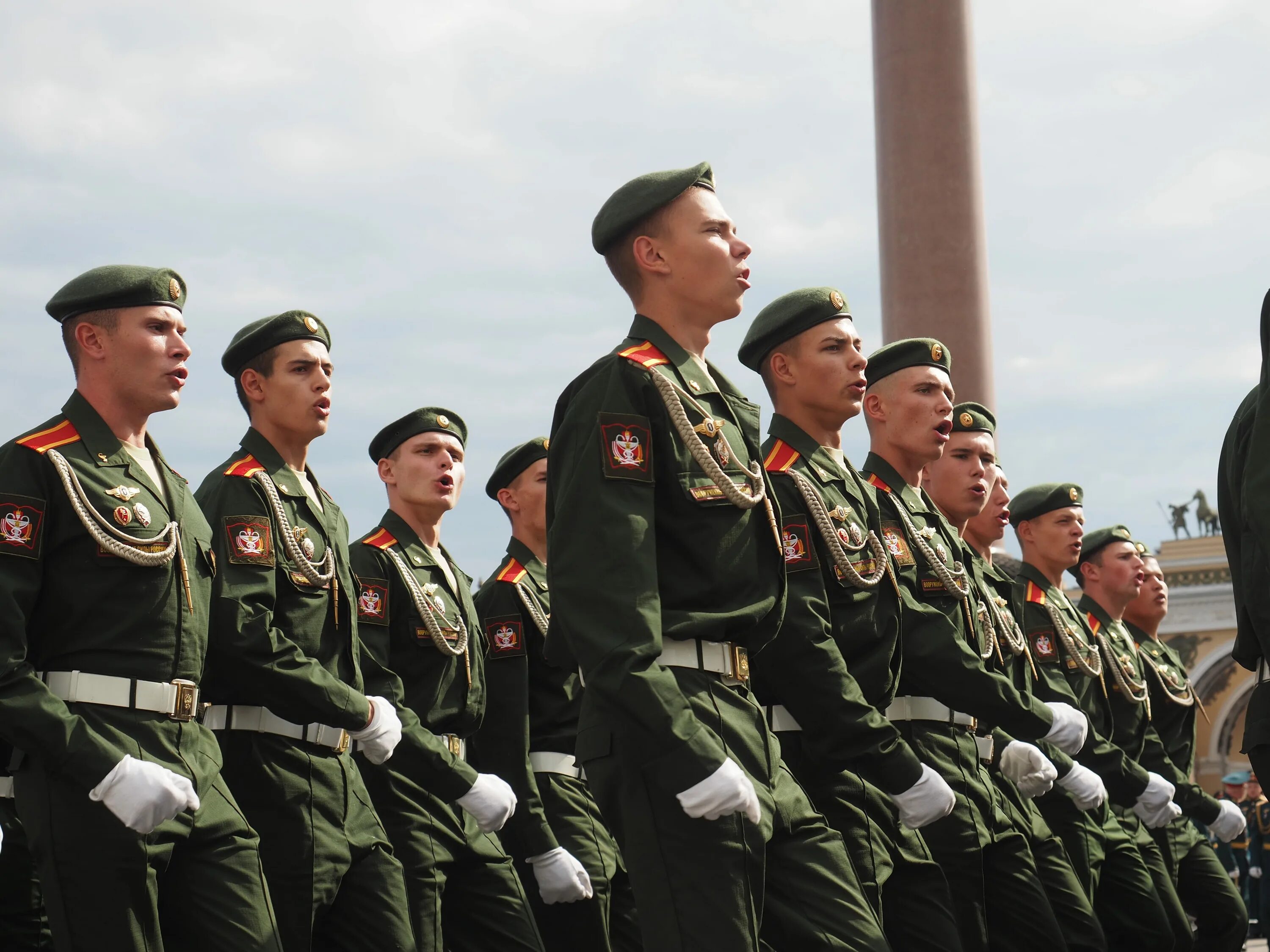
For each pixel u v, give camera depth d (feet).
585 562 18.12
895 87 47.16
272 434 26.09
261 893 21.02
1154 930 35.99
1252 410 24.54
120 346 21.43
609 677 17.58
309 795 24.07
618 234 20.70
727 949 17.70
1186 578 148.77
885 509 28.04
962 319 46.19
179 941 20.59
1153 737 40.75
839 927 19.86
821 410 25.80
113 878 19.34
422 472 30.37
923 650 25.66
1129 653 41.70
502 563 32.94
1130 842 36.55
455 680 29.32
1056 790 35.19
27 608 19.85
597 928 30.81
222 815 20.99
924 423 28.71
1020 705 25.62
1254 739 24.41
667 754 17.47
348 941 24.57
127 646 20.42
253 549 23.94
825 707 22.41
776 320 25.86
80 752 19.11
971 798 27.20
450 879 28.19
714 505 19.16
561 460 19.11
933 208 46.39
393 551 29.45
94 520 20.38
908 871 24.97
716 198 20.90
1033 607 38.09
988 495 33.24
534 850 30.25
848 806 24.04
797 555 22.76
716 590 19.15
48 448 20.57
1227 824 41.68
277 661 23.27
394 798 27.48
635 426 18.74
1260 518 21.25
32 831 19.65
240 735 23.94
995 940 28.32
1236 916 41.19
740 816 18.16
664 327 20.48
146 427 22.17
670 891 17.83
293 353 26.07
